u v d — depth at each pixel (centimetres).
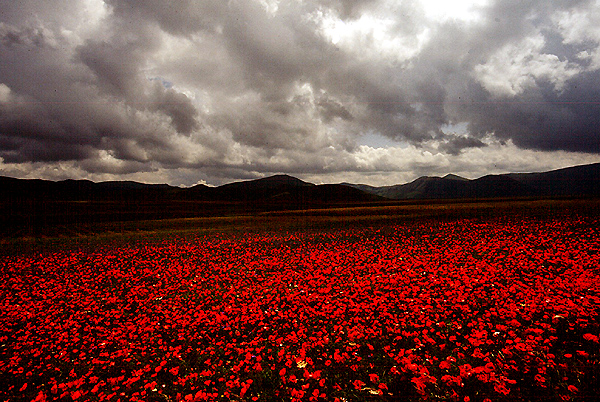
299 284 1360
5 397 687
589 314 764
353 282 1306
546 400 520
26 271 2030
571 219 2419
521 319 813
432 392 566
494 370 591
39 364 821
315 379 643
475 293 1015
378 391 585
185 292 1405
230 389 642
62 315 1191
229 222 4491
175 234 3500
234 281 1511
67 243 3222
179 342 899
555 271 1189
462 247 1830
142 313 1159
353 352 737
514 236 2014
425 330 772
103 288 1565
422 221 3303
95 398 662
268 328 931
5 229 4534
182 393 650
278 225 3906
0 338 985
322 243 2464
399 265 1509
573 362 605
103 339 947
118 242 3112
